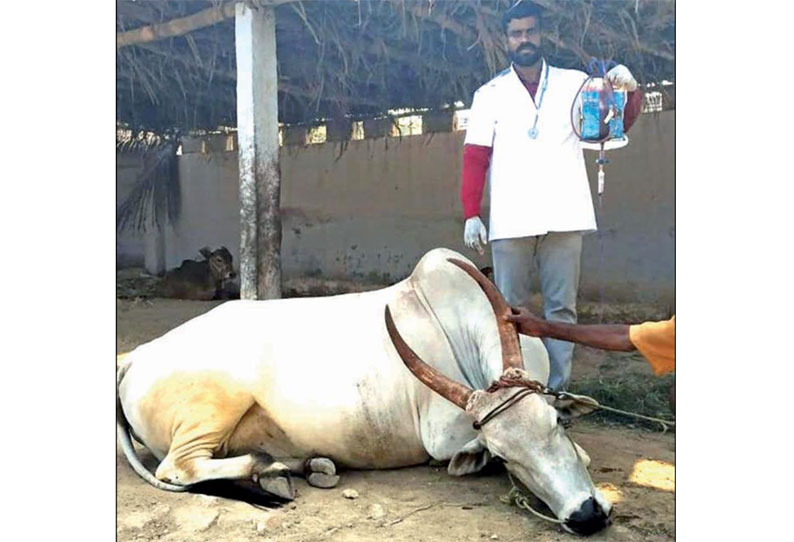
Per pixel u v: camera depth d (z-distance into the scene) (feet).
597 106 15.98
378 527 11.05
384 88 29.14
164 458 13.12
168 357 12.91
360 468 13.16
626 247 25.81
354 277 32.78
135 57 27.12
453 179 30.60
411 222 31.55
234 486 12.13
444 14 21.71
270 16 18.99
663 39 21.77
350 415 12.59
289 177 34.06
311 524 11.15
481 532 10.89
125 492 12.12
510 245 16.52
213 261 33.35
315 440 12.75
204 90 31.32
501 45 21.33
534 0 20.02
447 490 12.36
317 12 22.84
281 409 12.69
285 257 34.12
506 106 16.28
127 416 13.05
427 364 11.80
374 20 23.06
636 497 12.01
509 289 16.67
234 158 35.76
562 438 10.88
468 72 25.91
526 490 11.98
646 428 15.70
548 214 16.08
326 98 29.78
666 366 11.26
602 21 21.12
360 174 32.60
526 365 12.81
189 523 11.08
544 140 16.12
